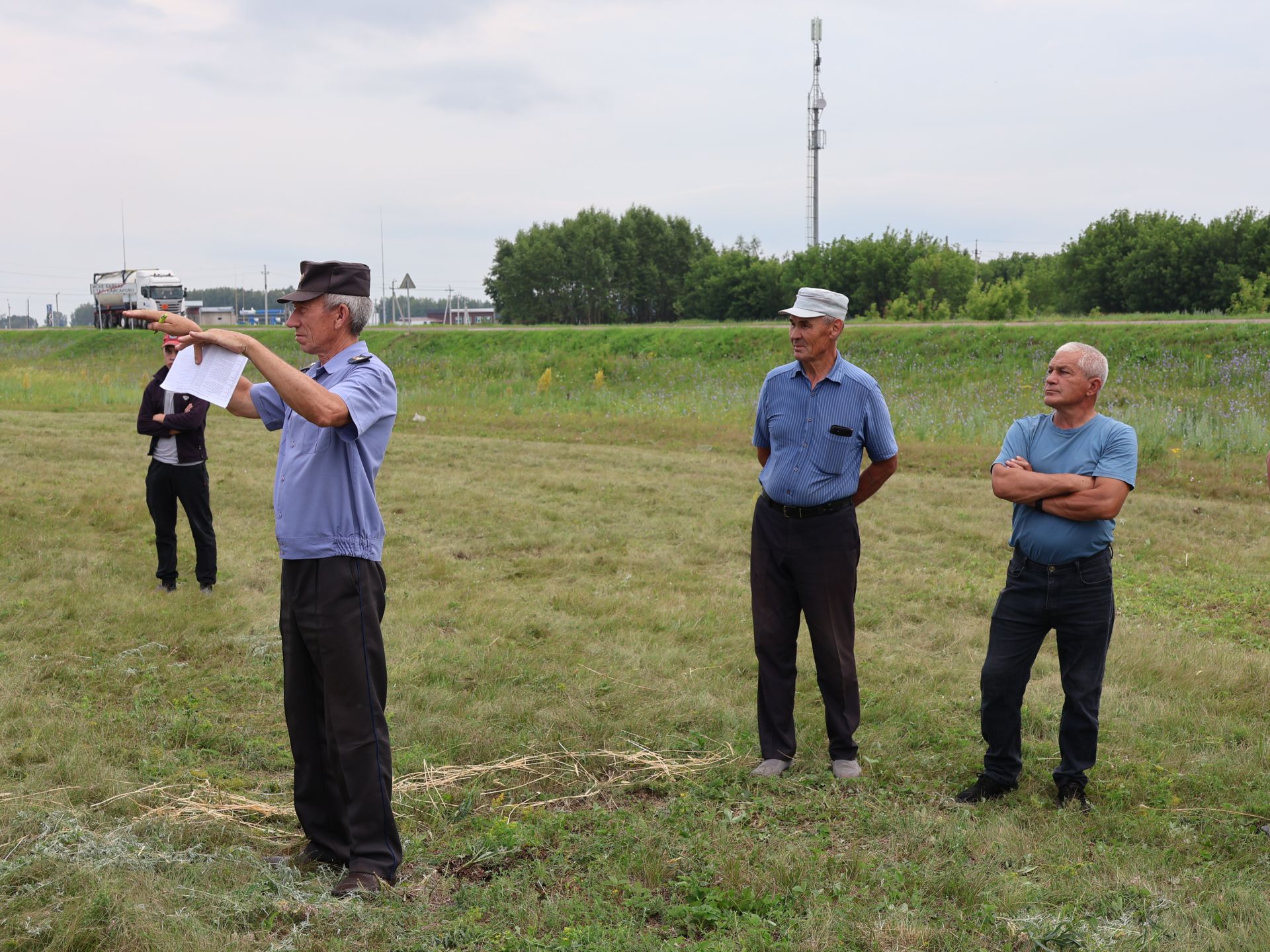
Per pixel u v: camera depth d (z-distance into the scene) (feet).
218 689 18.40
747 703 18.35
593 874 11.95
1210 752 16.28
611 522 34.55
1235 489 39.86
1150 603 25.52
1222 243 127.65
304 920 10.52
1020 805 14.35
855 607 24.50
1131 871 12.19
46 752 14.80
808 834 13.37
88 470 42.16
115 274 168.04
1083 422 14.53
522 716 17.33
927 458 47.88
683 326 113.80
